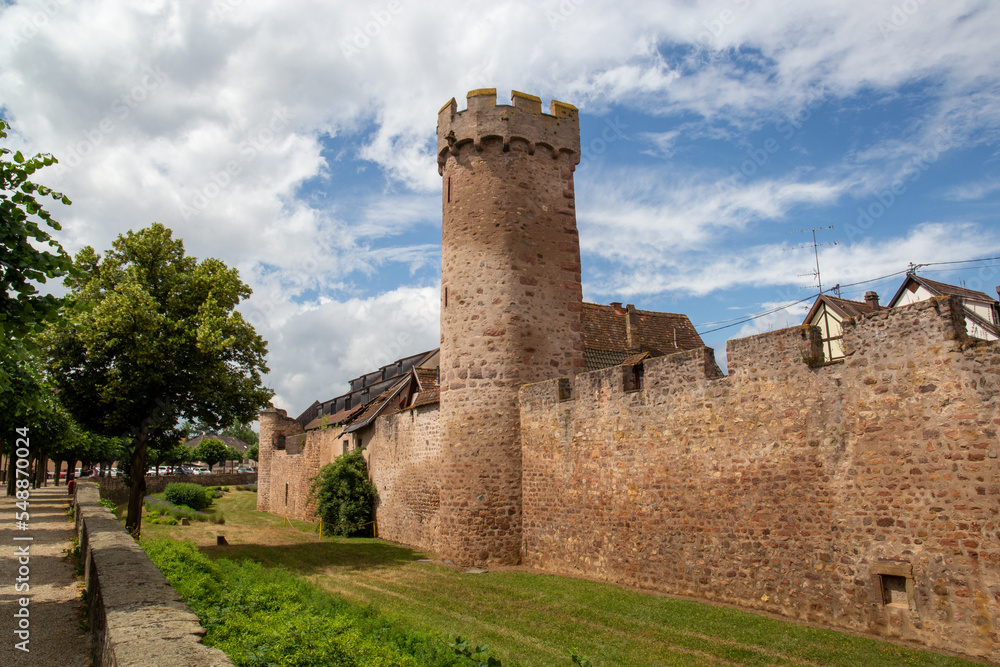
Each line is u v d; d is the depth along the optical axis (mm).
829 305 22484
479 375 17203
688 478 12523
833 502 10172
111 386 17562
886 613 9320
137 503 18656
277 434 43156
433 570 15891
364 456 27781
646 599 12023
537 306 17641
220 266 20391
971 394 8766
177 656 4152
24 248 7559
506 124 18156
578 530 14969
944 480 8922
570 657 8844
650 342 26062
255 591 8703
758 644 9234
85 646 7156
